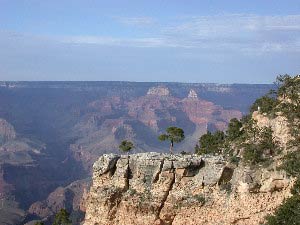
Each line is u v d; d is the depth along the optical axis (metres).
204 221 79.31
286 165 77.25
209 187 79.88
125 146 105.38
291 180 76.69
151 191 80.56
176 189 80.38
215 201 79.19
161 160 81.00
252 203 77.75
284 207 70.75
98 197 81.25
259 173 78.62
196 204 79.44
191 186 80.25
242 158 81.38
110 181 82.00
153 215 80.31
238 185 78.81
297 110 84.19
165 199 80.44
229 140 99.88
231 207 78.38
